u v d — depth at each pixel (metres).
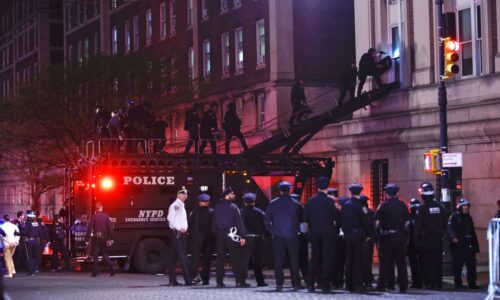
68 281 28.33
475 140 35.44
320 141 44.91
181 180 34.69
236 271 23.64
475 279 22.53
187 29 63.16
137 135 37.69
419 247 22.30
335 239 21.39
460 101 36.72
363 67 40.56
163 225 34.38
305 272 23.31
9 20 105.81
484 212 35.00
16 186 92.62
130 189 34.19
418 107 38.78
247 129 54.88
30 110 56.56
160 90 58.25
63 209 37.34
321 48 52.59
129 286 25.17
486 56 35.97
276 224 21.78
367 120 41.62
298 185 36.03
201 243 24.58
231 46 57.22
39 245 33.97
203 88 58.62
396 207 21.53
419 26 39.19
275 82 51.91
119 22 75.19
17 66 102.06
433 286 22.31
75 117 56.56
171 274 24.95
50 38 94.62
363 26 42.50
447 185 27.11
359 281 21.56
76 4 84.94
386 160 40.88
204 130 40.72
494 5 35.84
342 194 43.41
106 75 57.22
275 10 52.28
